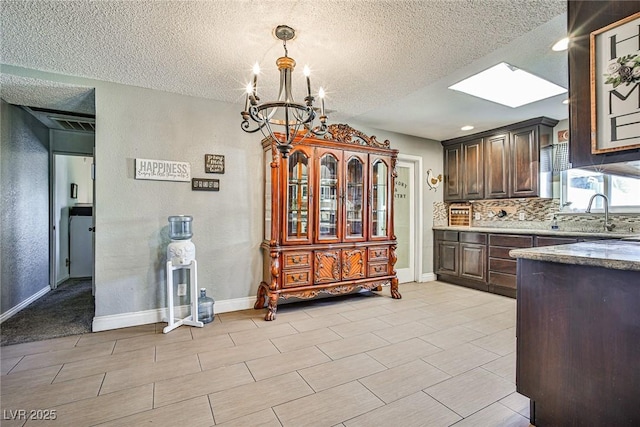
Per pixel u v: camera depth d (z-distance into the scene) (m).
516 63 2.49
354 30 1.98
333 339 2.58
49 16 1.80
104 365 2.14
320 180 3.43
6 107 3.07
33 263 3.73
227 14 1.81
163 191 3.01
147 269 2.95
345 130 3.57
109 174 2.79
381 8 1.75
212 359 2.23
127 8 1.74
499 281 3.99
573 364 1.44
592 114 1.46
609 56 1.41
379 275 3.77
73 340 2.56
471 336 2.65
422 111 3.60
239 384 1.91
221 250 3.26
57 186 4.55
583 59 1.50
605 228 3.16
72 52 2.24
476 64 2.50
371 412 1.64
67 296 3.93
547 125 3.90
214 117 3.23
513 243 3.85
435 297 3.90
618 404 1.30
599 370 1.36
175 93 3.04
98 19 1.84
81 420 1.57
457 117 3.82
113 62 2.40
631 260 1.25
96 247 2.76
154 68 2.51
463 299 3.81
